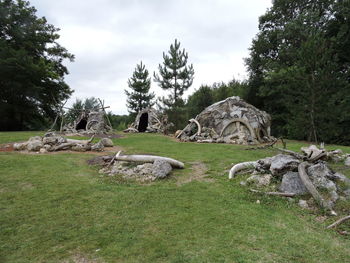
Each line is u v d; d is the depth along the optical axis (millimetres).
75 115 22500
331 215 3639
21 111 24859
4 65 20812
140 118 25500
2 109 23047
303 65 14430
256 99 26359
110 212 3771
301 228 3254
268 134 15906
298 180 4590
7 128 25391
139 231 3170
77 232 3156
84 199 4289
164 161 6172
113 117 38812
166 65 26688
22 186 4926
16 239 2998
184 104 26328
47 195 4453
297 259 2523
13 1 24422
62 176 5668
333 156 7391
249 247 2752
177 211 3799
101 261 2541
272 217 3594
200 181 5523
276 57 25578
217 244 2816
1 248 2803
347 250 2727
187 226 3283
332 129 14414
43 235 3092
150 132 22547
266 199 4289
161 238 2975
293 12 24219
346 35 18766
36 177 5492
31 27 24219
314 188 4125
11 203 4094
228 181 5398
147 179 5527
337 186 4391
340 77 14281
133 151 9555
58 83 26609
